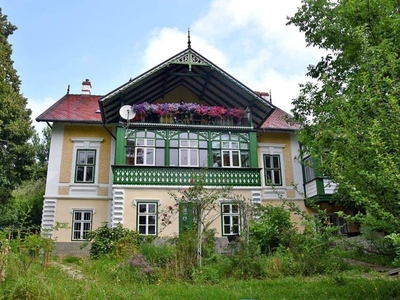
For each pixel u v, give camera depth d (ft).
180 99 66.44
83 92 75.20
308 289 24.61
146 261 30.50
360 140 18.92
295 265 31.42
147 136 55.42
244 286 26.48
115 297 20.98
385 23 32.35
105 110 57.52
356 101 20.39
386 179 16.19
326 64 45.24
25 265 22.81
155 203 52.03
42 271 23.20
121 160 53.42
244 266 31.40
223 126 57.88
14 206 82.28
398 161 16.70
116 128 60.70
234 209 52.70
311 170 63.57
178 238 34.99
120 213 50.75
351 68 40.01
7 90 66.59
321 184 60.29
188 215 51.08
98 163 61.21
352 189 17.78
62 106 66.33
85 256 43.65
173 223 50.88
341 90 33.06
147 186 52.29
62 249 55.93
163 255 31.73
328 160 20.16
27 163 68.80
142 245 36.55
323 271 30.71
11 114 66.08
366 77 19.97
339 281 26.04
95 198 59.57
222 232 51.55
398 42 30.25
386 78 18.34
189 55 57.31
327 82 29.48
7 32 75.10
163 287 25.73
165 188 52.60
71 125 62.34
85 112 65.16
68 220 58.03
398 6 36.70
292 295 23.11
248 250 33.35
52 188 59.00
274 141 67.41
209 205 38.93
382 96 18.75
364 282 25.27
